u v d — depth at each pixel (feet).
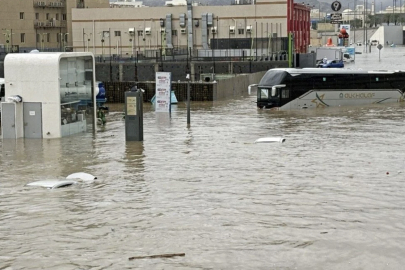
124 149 111.24
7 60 126.31
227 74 277.03
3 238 58.18
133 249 54.54
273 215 64.59
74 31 410.31
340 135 127.85
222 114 173.99
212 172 88.28
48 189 78.43
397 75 208.85
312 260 51.39
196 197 72.95
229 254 52.95
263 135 128.77
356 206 67.92
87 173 88.22
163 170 90.48
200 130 137.90
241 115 171.73
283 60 326.65
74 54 129.90
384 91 207.21
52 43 436.35
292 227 60.23
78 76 133.49
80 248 55.01
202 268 49.85
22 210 68.18
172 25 399.44
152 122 154.61
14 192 77.20
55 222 63.16
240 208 67.56
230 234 58.29
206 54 357.41
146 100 211.20
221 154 103.96
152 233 58.95
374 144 114.62
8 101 125.90
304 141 118.93
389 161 96.07
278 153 104.47
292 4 402.31
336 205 68.44
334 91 197.67
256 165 93.35
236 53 357.82
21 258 52.75
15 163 99.04
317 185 78.79
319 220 62.59
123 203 70.54
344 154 103.04
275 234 58.08
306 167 91.30
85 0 453.99
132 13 402.52
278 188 77.30
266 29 389.60
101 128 143.13
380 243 55.31
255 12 389.80
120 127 144.87
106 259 52.13
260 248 54.34
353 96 201.77
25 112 127.13
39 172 91.04
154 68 281.13
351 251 53.36
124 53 404.77
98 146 115.34
